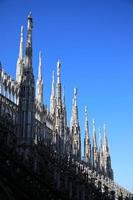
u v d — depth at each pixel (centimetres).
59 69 8738
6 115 6819
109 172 11869
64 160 6681
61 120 8469
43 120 8238
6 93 7338
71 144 9362
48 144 7625
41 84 8756
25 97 6041
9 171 3806
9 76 7506
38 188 4197
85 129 10619
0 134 5162
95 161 11075
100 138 12069
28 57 6241
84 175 6781
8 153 4094
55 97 8925
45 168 5512
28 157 5131
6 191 3644
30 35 6381
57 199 4597
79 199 5784
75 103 9894
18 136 5769
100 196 6969
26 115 5950
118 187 9112
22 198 3753
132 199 8750
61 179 5859
